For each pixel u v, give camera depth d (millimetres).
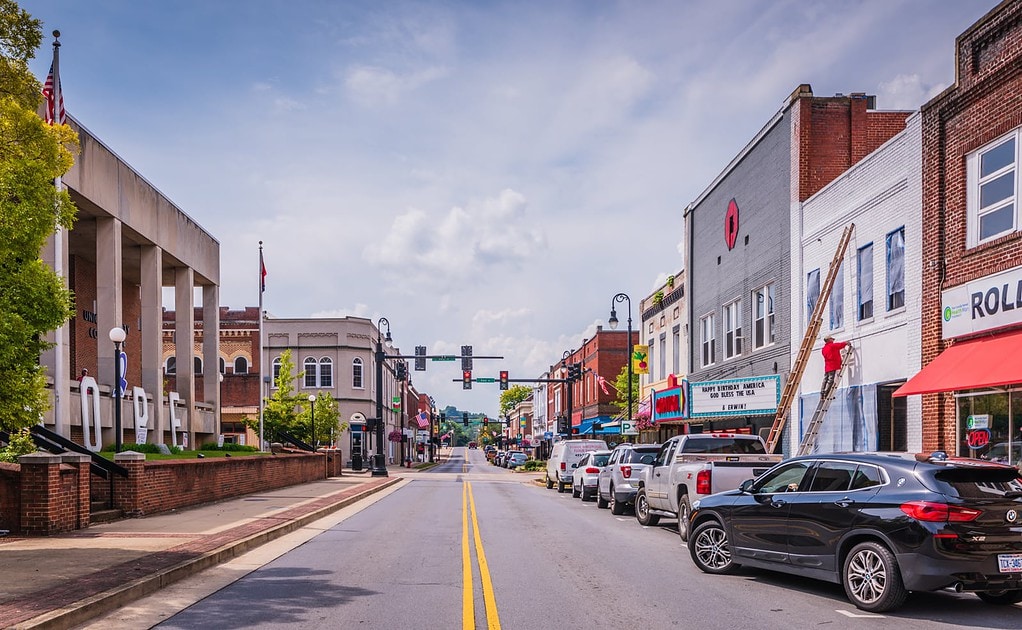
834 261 20469
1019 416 14195
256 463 26609
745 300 28188
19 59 11883
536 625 7926
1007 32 15008
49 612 7621
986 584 8336
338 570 11234
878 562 8695
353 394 65500
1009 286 14367
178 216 32281
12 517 13797
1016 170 14625
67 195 11828
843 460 9648
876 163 19422
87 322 31641
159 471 18359
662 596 9438
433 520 18734
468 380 46250
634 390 52594
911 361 17500
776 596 9500
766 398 24969
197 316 59500
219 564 11719
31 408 12039
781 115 25078
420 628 7793
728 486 13891
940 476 8680
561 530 16641
